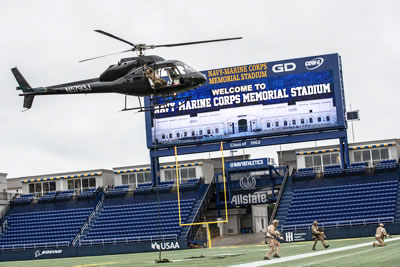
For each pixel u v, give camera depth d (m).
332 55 58.50
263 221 70.81
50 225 64.62
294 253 28.69
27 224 65.75
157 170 63.34
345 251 27.44
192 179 65.44
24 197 70.56
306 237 49.91
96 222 62.78
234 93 60.56
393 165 57.75
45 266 34.44
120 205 64.50
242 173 64.94
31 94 36.78
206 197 62.25
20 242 63.41
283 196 59.03
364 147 60.88
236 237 60.47
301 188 59.50
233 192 62.16
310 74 58.88
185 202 61.91
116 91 32.84
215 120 60.91
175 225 58.47
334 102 58.22
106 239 58.59
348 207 54.78
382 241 30.02
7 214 68.19
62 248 57.12
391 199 54.19
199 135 61.25
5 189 73.81
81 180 70.50
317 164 62.84
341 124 58.03
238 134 60.16
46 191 71.56
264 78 59.91
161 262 28.56
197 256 32.84
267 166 59.88
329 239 49.88
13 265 39.31
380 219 51.09
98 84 33.41
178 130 61.97
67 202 67.69
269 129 59.47
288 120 59.12
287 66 59.50
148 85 31.66
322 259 21.62
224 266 20.98
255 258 26.30
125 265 28.11
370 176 58.06
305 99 58.88
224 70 60.94
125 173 68.94
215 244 56.91
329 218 53.88
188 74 31.55
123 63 32.53
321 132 59.00
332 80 58.34
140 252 54.81
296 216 55.41
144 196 64.44
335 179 58.97
